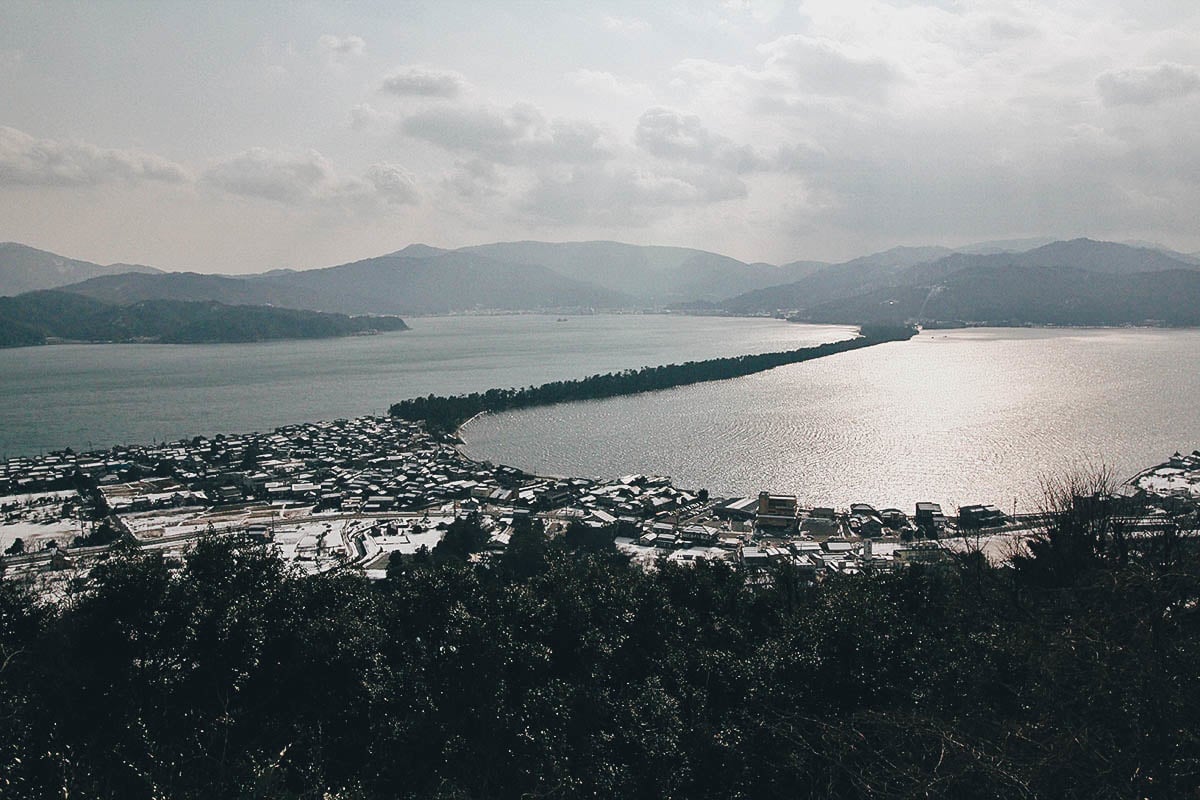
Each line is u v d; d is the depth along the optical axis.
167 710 27.86
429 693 33.03
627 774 28.12
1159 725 16.97
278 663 31.83
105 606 30.38
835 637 31.77
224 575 36.91
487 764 29.48
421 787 28.95
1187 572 20.70
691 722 30.81
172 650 30.69
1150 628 19.64
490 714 31.47
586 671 37.84
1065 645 20.30
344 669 32.69
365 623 36.56
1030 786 16.23
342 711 31.86
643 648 39.66
